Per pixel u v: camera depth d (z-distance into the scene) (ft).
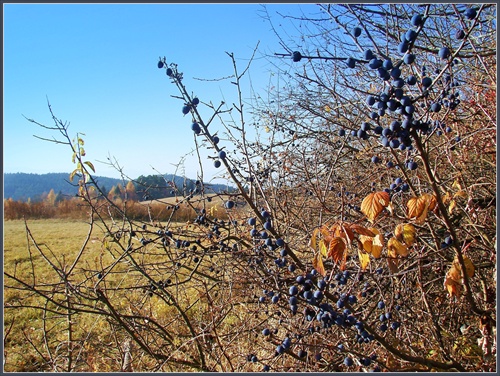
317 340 8.69
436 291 10.36
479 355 8.34
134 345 11.27
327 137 14.02
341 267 6.39
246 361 8.85
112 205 10.27
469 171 10.95
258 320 10.87
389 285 9.25
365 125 6.47
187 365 9.82
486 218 10.02
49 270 29.35
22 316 21.50
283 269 8.99
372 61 5.43
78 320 18.28
